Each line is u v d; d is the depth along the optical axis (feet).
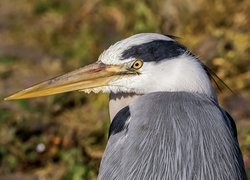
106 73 26.66
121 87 26.43
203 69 25.73
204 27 50.72
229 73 45.78
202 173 22.95
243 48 47.32
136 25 51.88
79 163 38.73
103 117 43.86
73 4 61.46
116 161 24.04
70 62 53.11
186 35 49.93
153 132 23.73
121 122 25.03
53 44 57.16
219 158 23.32
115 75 26.48
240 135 39.73
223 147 23.57
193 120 23.90
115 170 23.88
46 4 63.21
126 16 55.57
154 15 52.31
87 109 45.44
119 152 24.14
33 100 46.91
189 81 25.32
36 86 27.43
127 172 23.39
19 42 58.13
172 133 23.59
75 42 55.57
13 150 40.86
